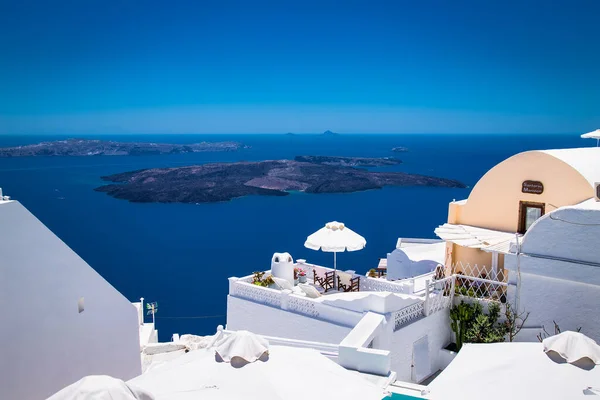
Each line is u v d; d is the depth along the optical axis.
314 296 16.64
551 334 14.72
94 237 94.00
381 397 8.98
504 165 17.80
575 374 9.27
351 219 107.69
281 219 112.69
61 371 10.34
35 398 9.71
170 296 55.94
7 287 9.02
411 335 15.23
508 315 15.49
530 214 17.36
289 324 16.52
